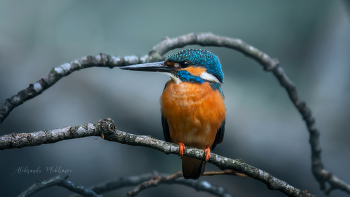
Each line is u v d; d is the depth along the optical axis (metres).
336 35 4.48
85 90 3.54
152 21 4.34
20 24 3.78
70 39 3.92
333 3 4.47
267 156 3.59
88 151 3.46
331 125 3.94
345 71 4.35
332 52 4.48
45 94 3.50
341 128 3.88
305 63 4.54
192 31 4.44
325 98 4.28
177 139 3.28
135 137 3.21
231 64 4.37
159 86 3.78
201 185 3.30
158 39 4.28
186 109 3.26
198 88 3.27
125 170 3.47
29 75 3.54
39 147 3.44
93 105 3.51
